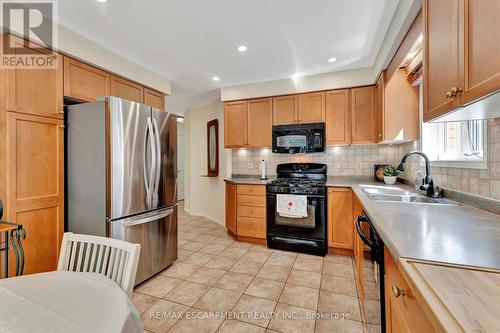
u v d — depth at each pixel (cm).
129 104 212
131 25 205
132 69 273
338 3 178
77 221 211
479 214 132
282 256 286
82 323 71
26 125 183
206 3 177
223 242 336
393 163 317
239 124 365
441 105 107
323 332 160
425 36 124
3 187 172
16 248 161
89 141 204
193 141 518
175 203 268
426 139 223
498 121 126
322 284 220
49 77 198
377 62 266
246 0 174
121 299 85
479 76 79
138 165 220
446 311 51
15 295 86
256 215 326
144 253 224
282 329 162
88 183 206
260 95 347
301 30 214
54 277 101
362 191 230
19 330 68
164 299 198
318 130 316
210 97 425
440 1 108
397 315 89
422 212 139
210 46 242
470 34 84
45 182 195
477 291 58
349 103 309
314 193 288
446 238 95
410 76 234
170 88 344
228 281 227
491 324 47
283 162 372
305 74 319
